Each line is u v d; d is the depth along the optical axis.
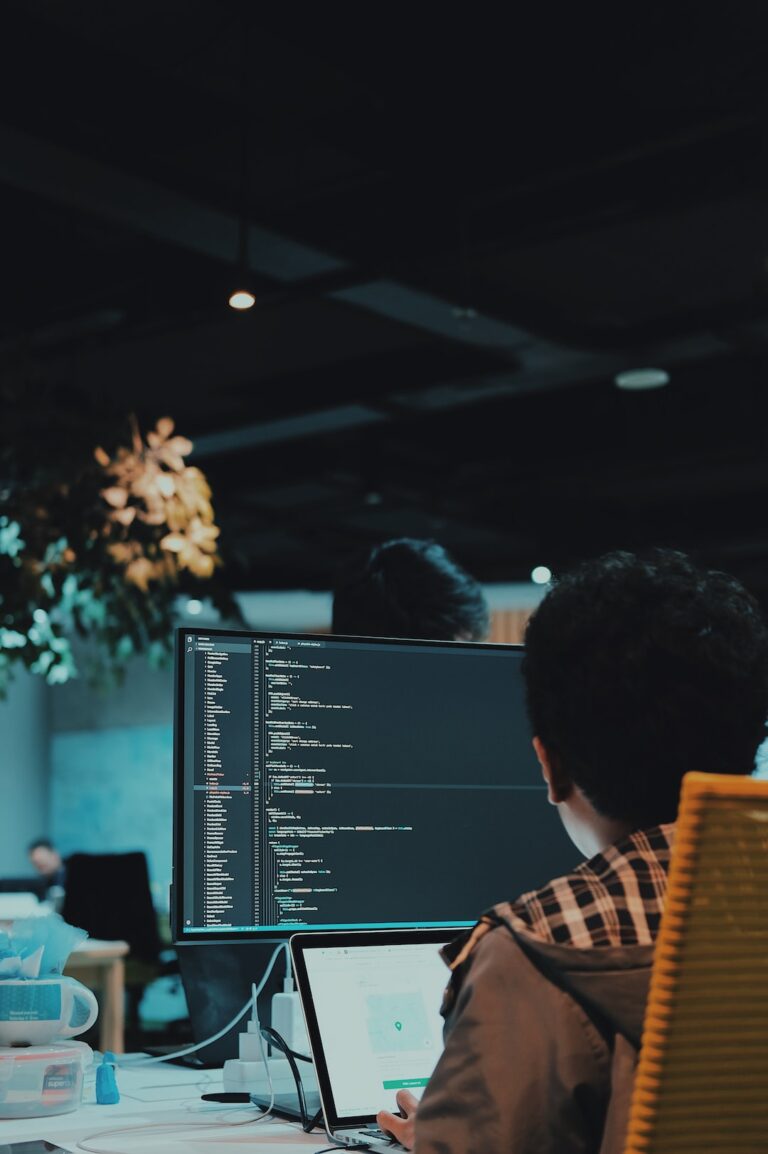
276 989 1.94
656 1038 0.91
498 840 1.88
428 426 7.56
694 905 0.91
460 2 3.41
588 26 3.56
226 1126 1.60
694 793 0.90
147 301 5.29
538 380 5.93
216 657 1.75
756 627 1.09
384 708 1.84
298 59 3.71
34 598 3.96
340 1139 1.50
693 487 8.23
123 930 5.60
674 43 3.63
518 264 5.04
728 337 5.32
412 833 1.83
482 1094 0.96
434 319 5.15
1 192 4.78
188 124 4.08
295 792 1.77
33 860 9.59
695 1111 0.92
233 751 1.75
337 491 8.16
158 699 11.80
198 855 1.71
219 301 5.12
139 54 3.71
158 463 4.05
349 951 1.61
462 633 2.27
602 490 8.29
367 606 2.25
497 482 7.88
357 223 4.58
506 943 1.01
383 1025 1.59
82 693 12.27
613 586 1.09
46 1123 1.60
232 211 4.23
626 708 1.05
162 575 4.07
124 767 11.91
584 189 4.36
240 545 9.43
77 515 4.03
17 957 1.74
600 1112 0.96
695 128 3.84
